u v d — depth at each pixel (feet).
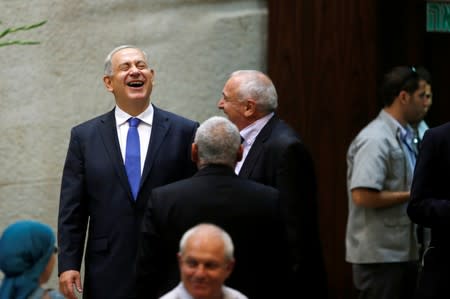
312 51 75.41
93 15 73.82
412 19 79.92
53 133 73.67
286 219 53.98
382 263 67.97
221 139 49.11
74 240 59.36
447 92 82.38
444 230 55.52
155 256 48.96
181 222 48.24
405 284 68.90
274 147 55.36
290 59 75.15
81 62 73.82
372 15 75.92
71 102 73.77
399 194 67.15
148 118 60.49
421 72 69.82
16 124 73.20
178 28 75.00
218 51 75.46
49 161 73.72
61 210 59.62
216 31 75.36
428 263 56.18
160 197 48.85
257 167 55.62
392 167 67.87
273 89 57.26
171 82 74.95
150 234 48.85
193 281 41.63
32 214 73.72
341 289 76.38
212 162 49.26
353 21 75.66
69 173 60.03
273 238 49.01
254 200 48.73
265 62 75.97
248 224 48.42
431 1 81.30
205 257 41.42
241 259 48.34
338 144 75.72
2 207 73.20
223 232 42.19
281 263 49.47
